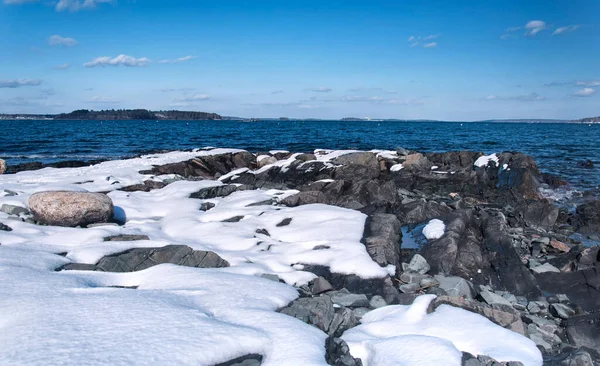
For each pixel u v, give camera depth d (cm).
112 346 405
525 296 802
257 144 3925
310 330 498
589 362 494
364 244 882
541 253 1043
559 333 660
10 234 838
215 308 534
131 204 1190
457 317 588
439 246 915
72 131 6225
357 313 644
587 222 1320
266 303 568
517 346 528
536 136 5703
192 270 678
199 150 2434
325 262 812
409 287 758
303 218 1041
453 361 463
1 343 401
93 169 1736
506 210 1448
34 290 534
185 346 421
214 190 1397
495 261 895
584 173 2267
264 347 451
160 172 1848
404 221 1190
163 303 516
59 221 948
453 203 1420
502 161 1975
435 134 6012
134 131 6444
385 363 470
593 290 798
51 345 398
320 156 2067
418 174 1872
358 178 1764
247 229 976
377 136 5212
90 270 692
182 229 999
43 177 1516
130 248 782
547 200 1627
